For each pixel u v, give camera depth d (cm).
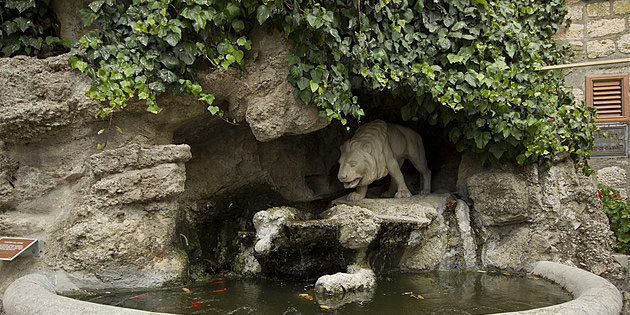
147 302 286
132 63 309
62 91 304
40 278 290
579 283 316
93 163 311
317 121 343
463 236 411
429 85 380
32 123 302
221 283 347
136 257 313
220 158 419
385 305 289
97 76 305
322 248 340
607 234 406
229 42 321
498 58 402
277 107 333
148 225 319
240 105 344
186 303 287
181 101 331
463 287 340
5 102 299
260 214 345
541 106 406
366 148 412
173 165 317
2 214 317
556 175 411
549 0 470
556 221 403
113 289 311
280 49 328
